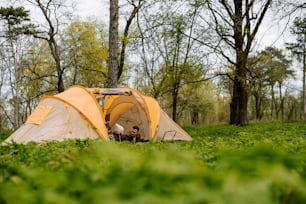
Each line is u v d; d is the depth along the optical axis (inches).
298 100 3437.5
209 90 2504.9
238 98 1374.3
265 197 99.1
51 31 1622.8
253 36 1277.1
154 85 1675.7
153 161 156.6
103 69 1808.6
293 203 127.4
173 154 200.5
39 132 621.9
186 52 1401.3
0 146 379.9
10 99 2279.8
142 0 1328.7
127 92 729.0
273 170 133.6
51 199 115.7
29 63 2009.1
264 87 3088.1
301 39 1983.3
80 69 1844.2
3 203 122.0
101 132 639.1
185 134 766.5
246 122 1363.2
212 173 142.6
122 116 830.5
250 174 141.7
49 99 668.7
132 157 181.0
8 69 2082.9
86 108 651.5
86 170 176.4
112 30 990.4
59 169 203.5
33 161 263.0
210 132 1032.2
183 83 1504.7
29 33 1636.3
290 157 170.4
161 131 740.7
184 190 113.3
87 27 1790.1
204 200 101.0
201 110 2642.7
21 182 159.6
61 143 417.4
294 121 1801.2
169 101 2293.3
